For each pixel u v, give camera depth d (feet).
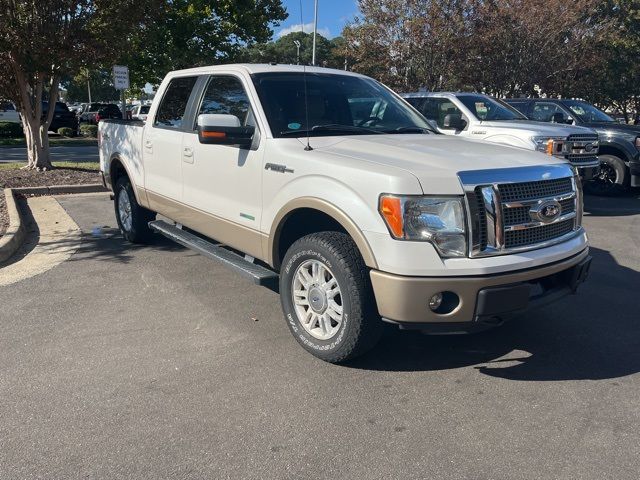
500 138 31.60
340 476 9.07
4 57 36.86
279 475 9.08
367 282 11.69
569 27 74.69
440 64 68.69
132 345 13.75
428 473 9.14
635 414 10.93
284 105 14.89
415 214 10.84
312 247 12.39
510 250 11.54
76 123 97.76
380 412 10.93
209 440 9.98
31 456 9.49
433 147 13.28
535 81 76.84
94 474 9.06
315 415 10.80
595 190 39.14
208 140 13.73
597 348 13.96
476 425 10.52
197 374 12.34
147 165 19.94
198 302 16.69
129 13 35.68
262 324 15.12
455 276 10.88
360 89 16.99
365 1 68.39
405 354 13.47
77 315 15.60
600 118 41.50
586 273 13.25
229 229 15.61
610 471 9.21
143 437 10.05
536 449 9.79
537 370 12.76
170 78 19.38
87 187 35.55
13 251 21.72
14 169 41.45
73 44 35.76
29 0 33.60
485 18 67.15
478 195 11.19
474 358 13.33
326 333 12.73
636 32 91.97
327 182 12.12
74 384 11.86
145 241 22.71
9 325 14.87
